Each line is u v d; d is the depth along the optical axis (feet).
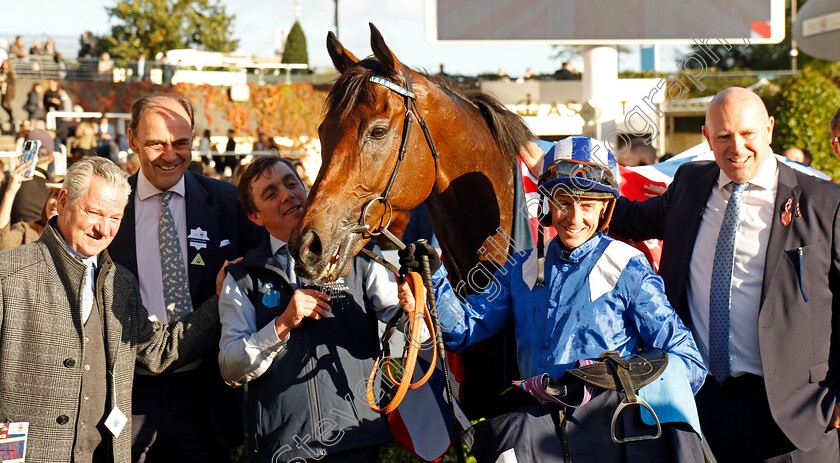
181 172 8.21
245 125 46.70
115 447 6.88
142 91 44.88
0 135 40.34
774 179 7.32
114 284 7.20
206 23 80.28
